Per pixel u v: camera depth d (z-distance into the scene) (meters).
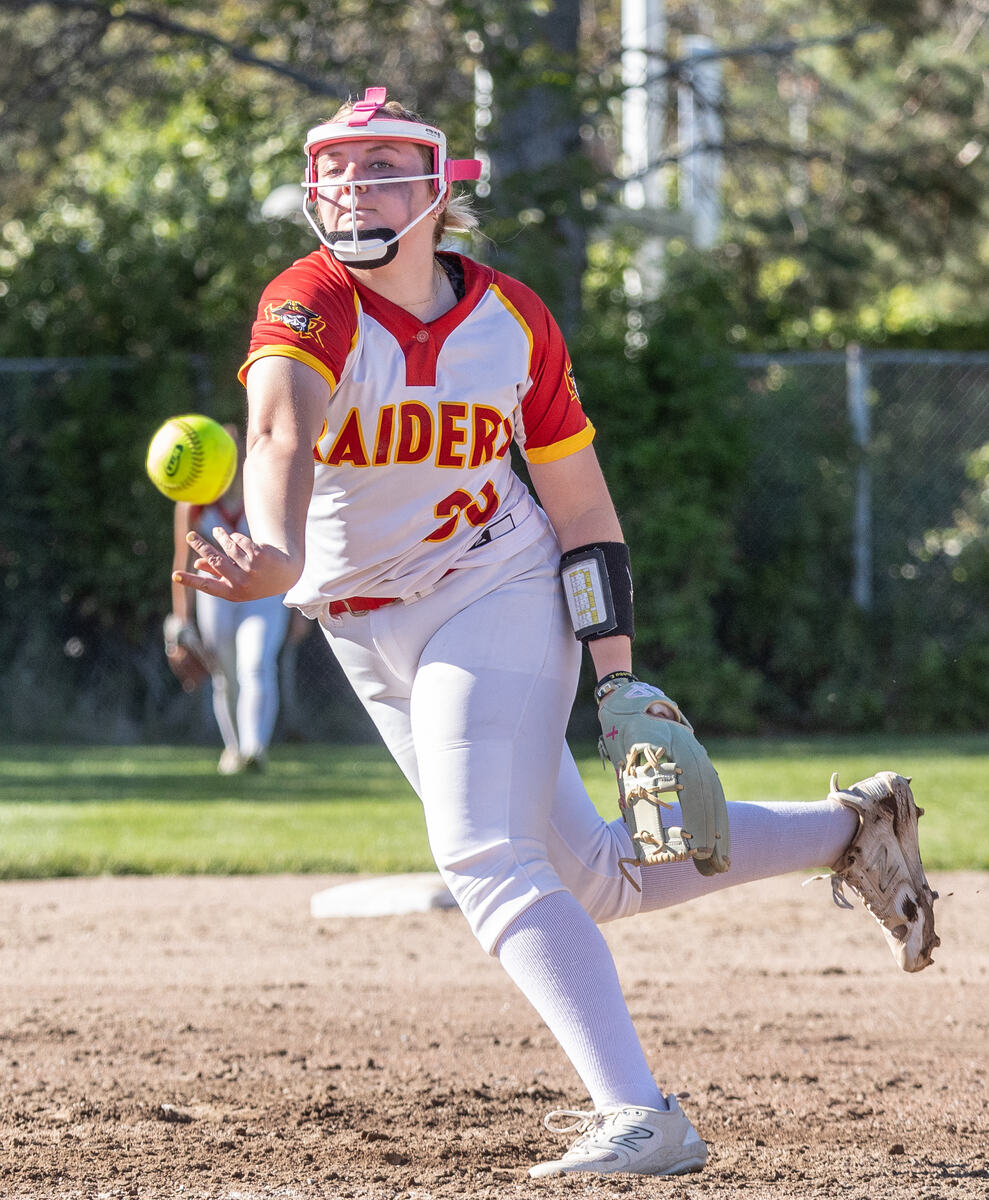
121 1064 13.39
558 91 44.22
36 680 45.53
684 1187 9.47
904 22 55.59
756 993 16.41
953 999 16.08
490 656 9.87
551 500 10.67
